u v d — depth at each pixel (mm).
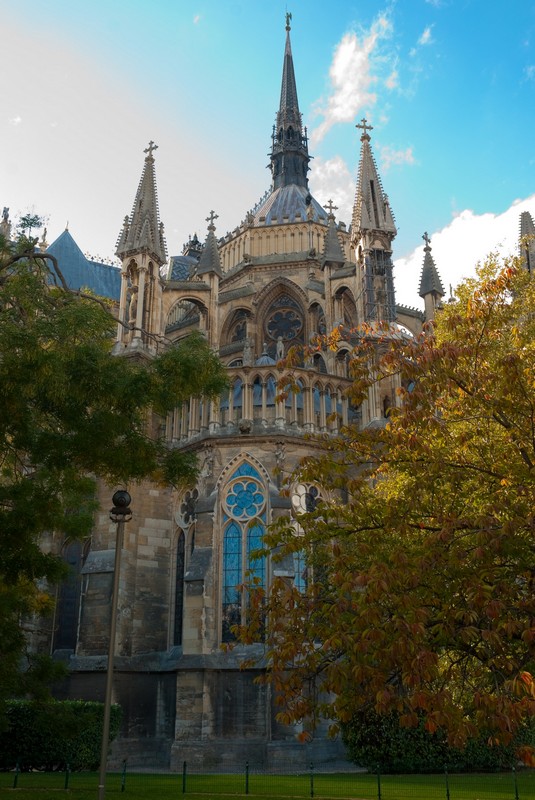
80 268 67750
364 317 42750
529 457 17516
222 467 36719
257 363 41250
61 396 17594
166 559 37531
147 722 34062
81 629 34906
